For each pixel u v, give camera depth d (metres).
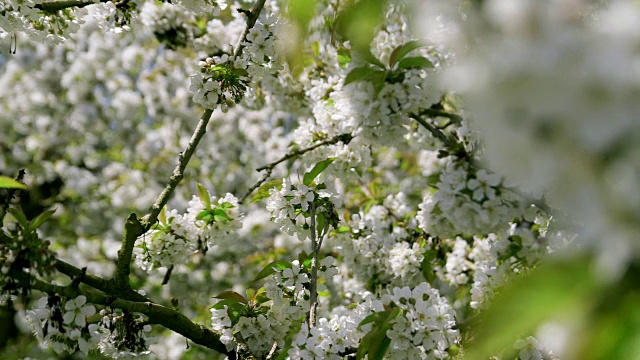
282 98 3.96
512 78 1.78
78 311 3.51
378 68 3.54
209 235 3.74
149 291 5.74
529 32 1.80
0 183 3.39
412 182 4.26
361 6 3.32
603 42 1.71
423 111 3.66
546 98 1.75
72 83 6.05
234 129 6.06
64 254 5.93
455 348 3.54
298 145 3.82
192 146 3.69
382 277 3.86
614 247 1.80
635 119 1.67
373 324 3.50
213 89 3.69
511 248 3.62
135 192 5.91
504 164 1.87
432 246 3.85
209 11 3.73
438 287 4.04
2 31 3.68
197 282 5.79
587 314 1.79
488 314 1.91
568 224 2.70
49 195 6.56
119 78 5.93
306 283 3.61
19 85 6.36
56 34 3.70
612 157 1.75
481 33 1.89
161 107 5.56
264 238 5.59
